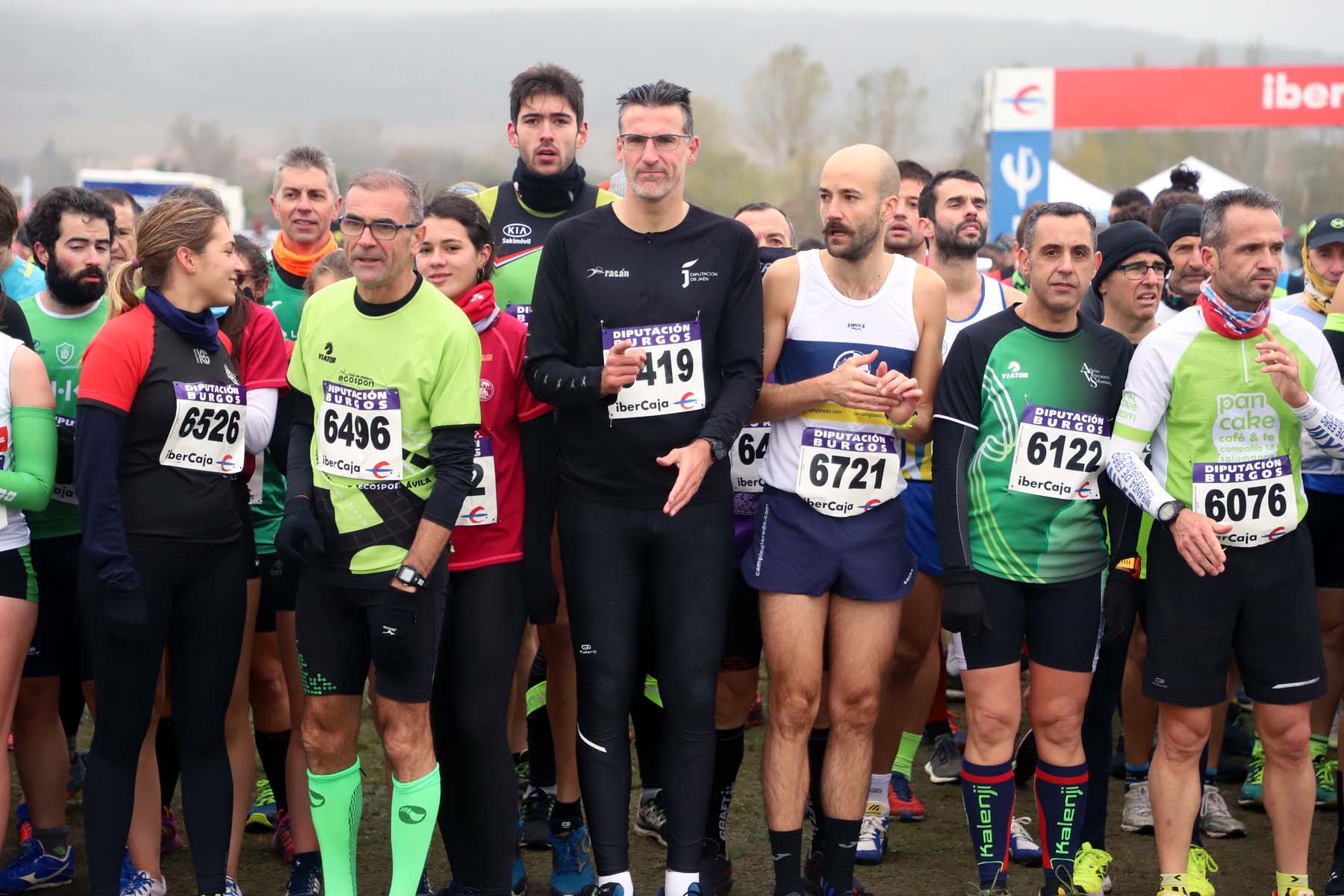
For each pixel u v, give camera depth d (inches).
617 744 227.0
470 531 226.5
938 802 309.1
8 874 248.5
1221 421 228.4
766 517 235.5
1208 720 235.9
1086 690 238.1
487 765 223.1
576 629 228.1
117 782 218.2
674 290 224.2
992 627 235.5
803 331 236.5
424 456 216.2
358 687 220.4
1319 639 233.0
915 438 242.1
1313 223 292.7
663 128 221.0
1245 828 284.0
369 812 294.2
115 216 265.3
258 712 265.9
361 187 208.8
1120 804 304.8
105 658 214.2
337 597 216.8
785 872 229.9
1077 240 232.2
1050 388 236.5
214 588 223.5
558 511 233.6
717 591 227.5
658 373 224.2
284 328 306.8
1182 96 948.6
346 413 215.9
